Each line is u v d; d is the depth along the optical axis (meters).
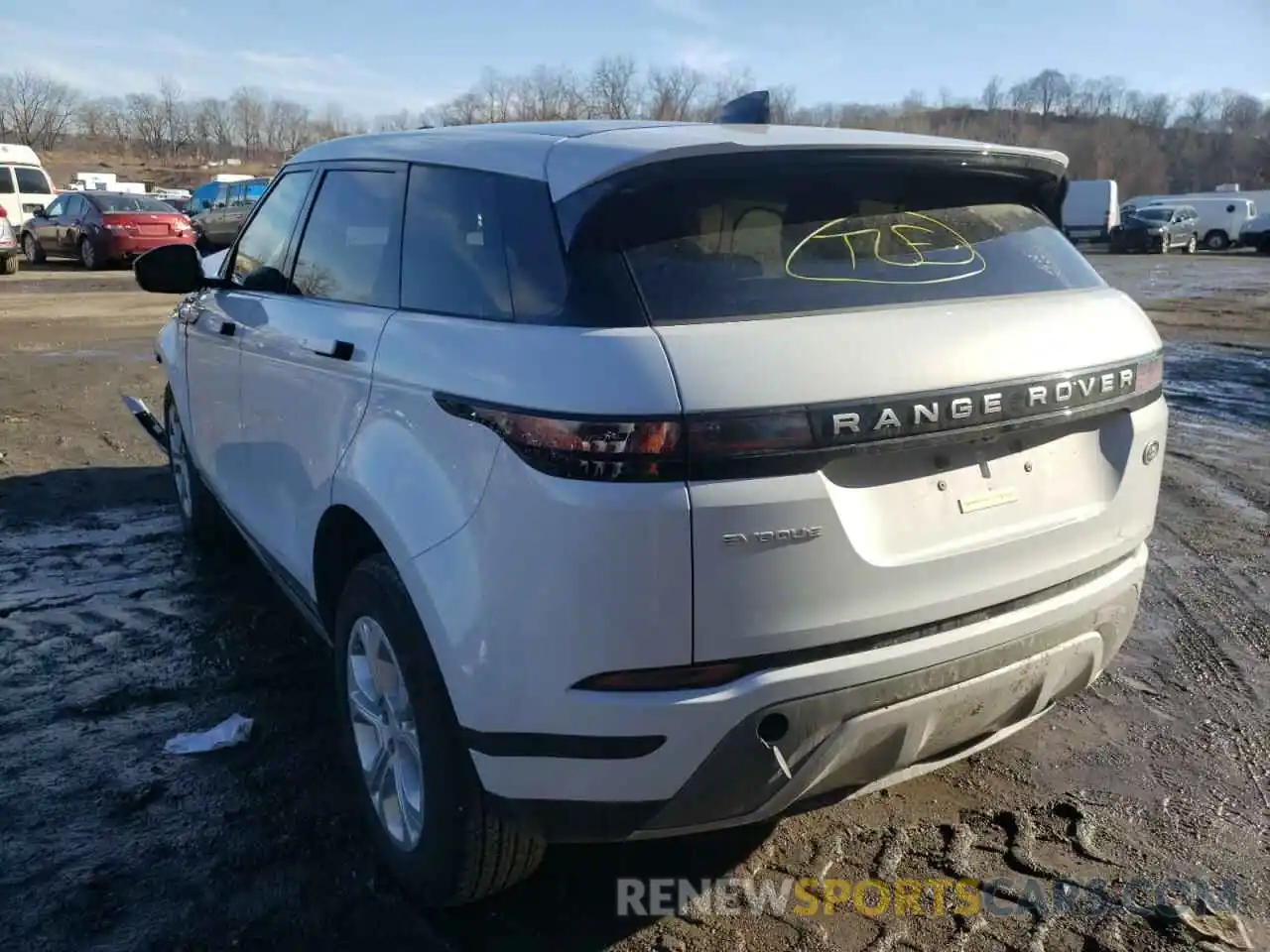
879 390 2.30
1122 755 3.60
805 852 3.07
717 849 3.08
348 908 2.82
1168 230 37.34
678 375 2.16
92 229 22.20
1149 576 5.27
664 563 2.16
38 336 12.34
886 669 2.37
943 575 2.44
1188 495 6.71
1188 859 3.05
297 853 3.03
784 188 2.57
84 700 3.87
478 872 2.61
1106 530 2.81
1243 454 7.79
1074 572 2.73
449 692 2.45
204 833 3.11
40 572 5.09
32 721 3.72
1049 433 2.69
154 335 12.55
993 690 2.58
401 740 2.79
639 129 2.77
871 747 2.45
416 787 2.78
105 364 10.45
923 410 2.34
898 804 3.31
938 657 2.44
